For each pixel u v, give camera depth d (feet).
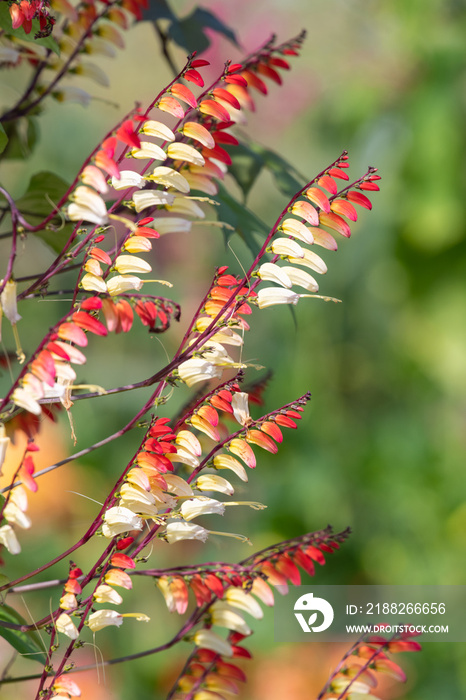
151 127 3.91
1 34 4.40
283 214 3.97
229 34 4.85
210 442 4.31
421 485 9.96
